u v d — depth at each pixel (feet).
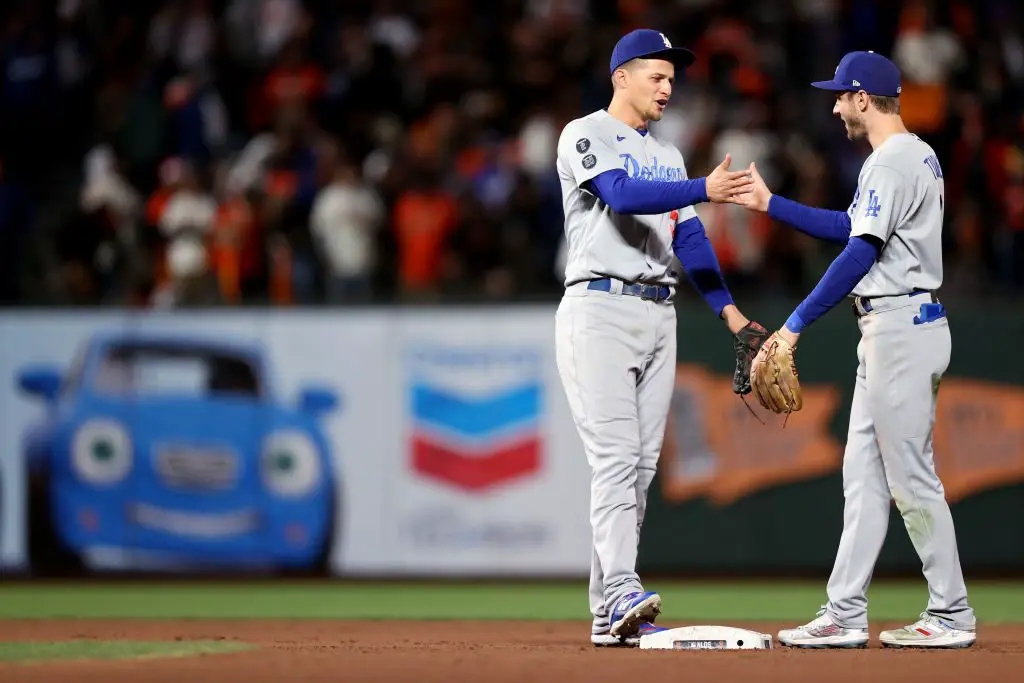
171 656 61.21
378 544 119.14
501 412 118.32
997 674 52.85
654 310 66.80
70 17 172.96
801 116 153.99
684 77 158.92
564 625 86.48
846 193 140.97
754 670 53.83
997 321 116.67
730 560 117.50
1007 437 116.06
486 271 136.15
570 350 66.59
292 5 174.19
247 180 143.33
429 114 160.76
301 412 119.96
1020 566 115.65
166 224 136.67
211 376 120.57
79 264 141.69
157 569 120.16
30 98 167.63
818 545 116.78
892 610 98.22
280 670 54.03
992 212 141.38
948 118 144.05
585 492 117.08
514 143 149.89
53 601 107.45
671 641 64.44
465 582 119.03
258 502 119.85
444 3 171.83
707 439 118.01
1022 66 159.53
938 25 160.76
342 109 160.76
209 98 159.33
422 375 119.34
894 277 64.95
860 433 66.80
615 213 65.87
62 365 121.70
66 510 120.98
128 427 120.78
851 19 166.20
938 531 65.46
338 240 134.00
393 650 64.49
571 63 159.22
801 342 117.19
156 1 178.60
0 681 50.88
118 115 163.73
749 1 168.55
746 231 127.85
